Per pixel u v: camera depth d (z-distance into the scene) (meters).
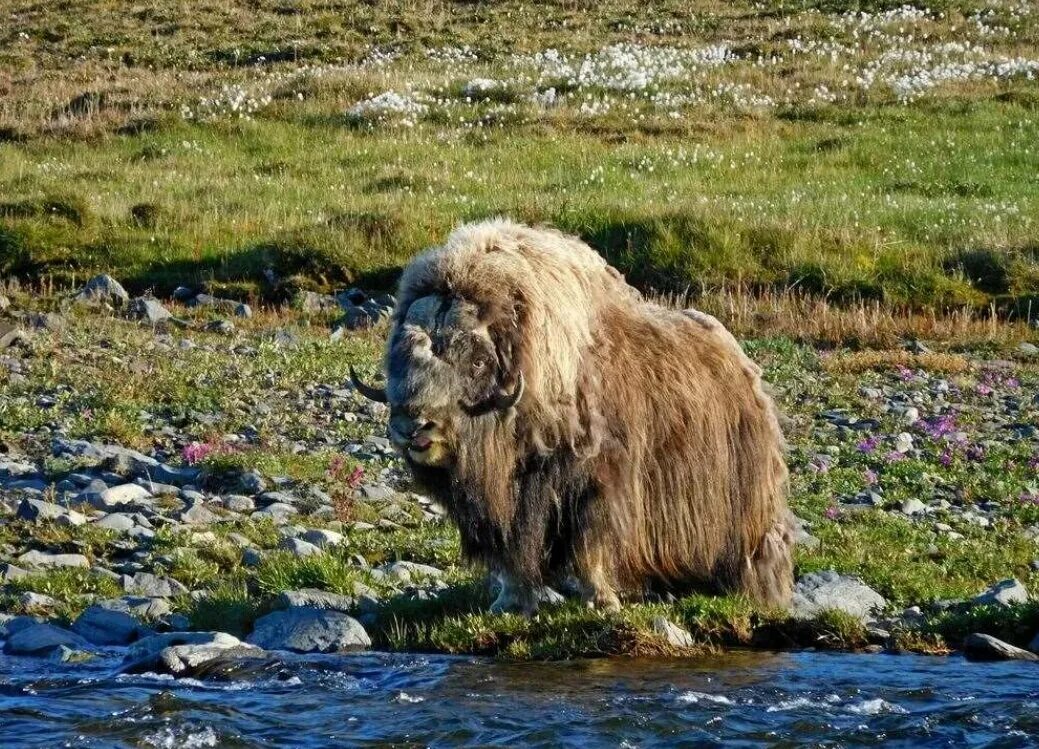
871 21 157.25
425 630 25.00
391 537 32.69
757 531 26.64
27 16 170.00
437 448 22.91
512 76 136.88
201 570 29.20
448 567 30.61
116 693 21.64
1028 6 161.62
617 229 86.25
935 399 56.47
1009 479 42.72
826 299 77.88
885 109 127.25
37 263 80.62
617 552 24.69
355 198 97.50
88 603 27.08
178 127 119.19
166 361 55.91
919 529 35.62
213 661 23.09
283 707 20.95
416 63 144.62
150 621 26.03
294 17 167.00
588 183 104.56
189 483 37.72
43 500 34.31
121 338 61.19
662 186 104.81
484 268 23.23
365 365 57.53
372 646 24.94
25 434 42.59
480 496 23.59
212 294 77.25
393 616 25.67
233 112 124.06
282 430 45.31
